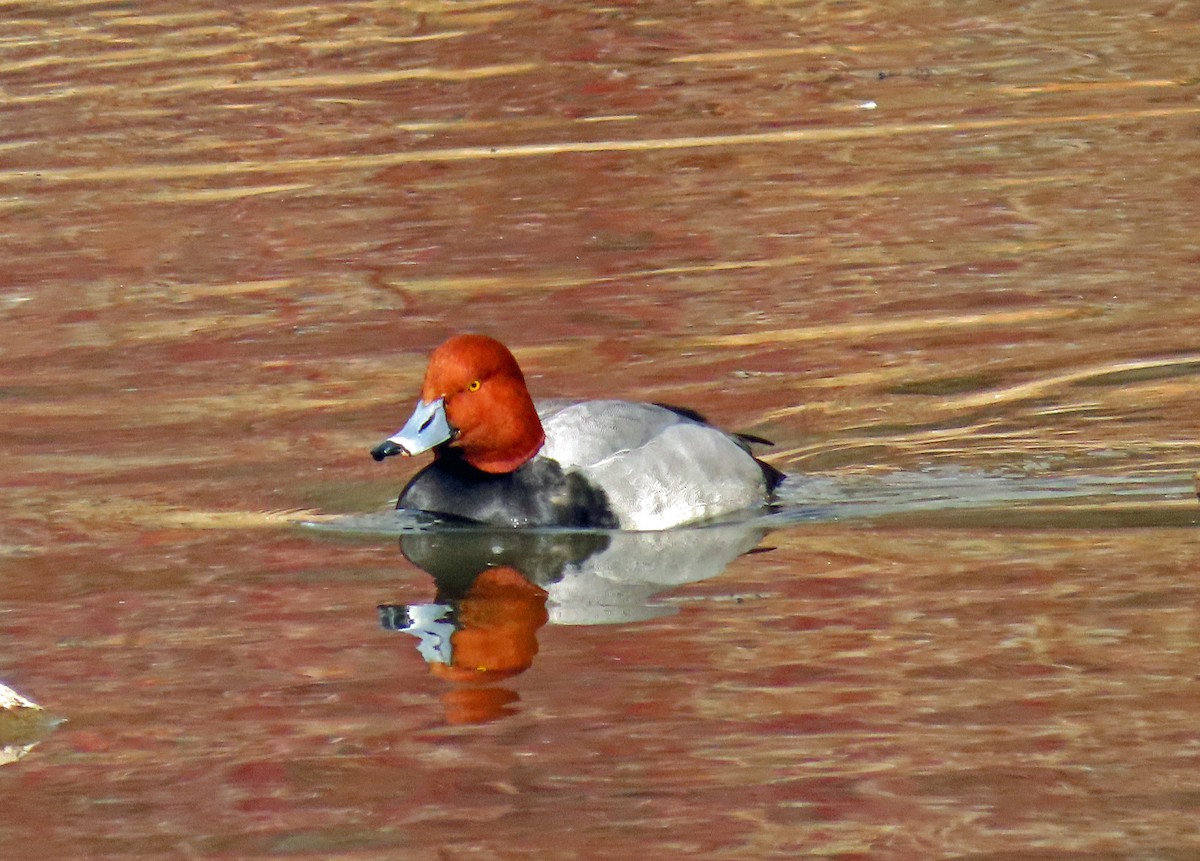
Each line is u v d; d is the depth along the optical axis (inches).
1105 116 804.0
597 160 758.5
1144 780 278.2
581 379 524.7
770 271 621.6
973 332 556.4
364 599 368.8
